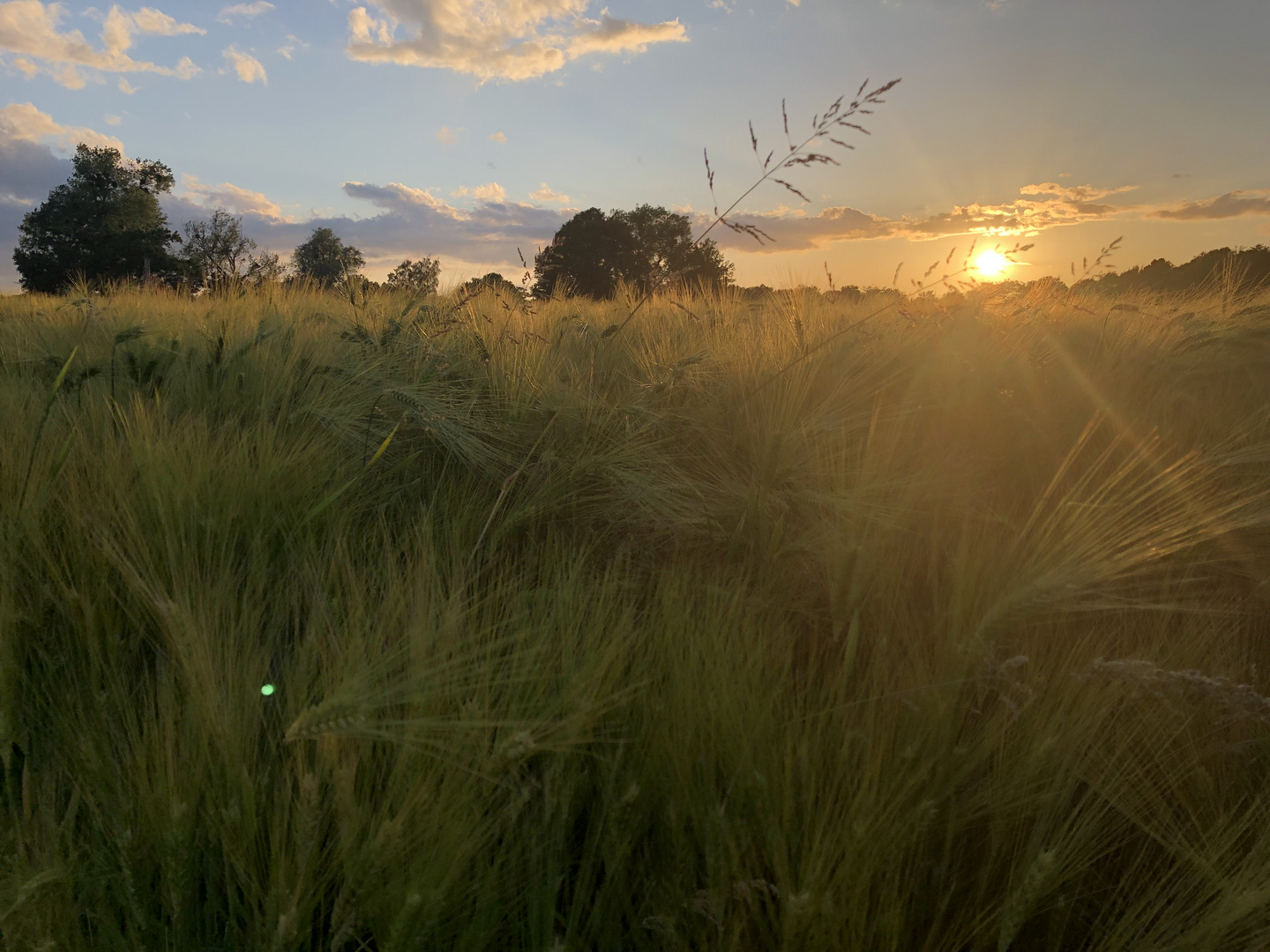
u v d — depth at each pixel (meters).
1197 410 3.29
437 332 3.66
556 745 1.17
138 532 1.79
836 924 1.02
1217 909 1.11
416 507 2.42
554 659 1.51
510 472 2.70
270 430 2.47
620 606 1.83
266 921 1.06
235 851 1.16
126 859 1.11
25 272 42.47
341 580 1.87
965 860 1.28
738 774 1.19
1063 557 1.58
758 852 1.19
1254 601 2.07
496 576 1.98
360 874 1.04
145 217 44.97
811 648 1.80
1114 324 4.52
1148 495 1.94
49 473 2.07
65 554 1.80
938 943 1.14
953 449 2.75
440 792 1.15
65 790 1.40
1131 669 1.25
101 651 1.62
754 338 3.84
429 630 1.40
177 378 3.17
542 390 3.04
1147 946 1.11
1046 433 2.91
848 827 1.13
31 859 1.22
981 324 3.84
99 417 2.60
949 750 1.32
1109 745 1.48
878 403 2.68
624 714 1.39
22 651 1.55
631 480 2.42
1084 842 1.26
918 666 1.48
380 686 1.25
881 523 2.01
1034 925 1.22
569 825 1.26
